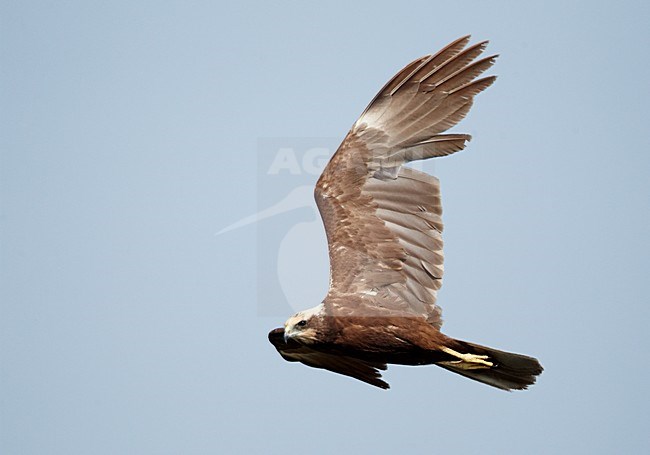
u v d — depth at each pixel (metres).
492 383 15.26
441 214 14.98
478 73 14.72
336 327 15.15
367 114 15.16
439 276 15.03
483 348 14.98
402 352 15.09
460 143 14.87
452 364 15.13
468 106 14.78
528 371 15.01
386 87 15.00
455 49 14.76
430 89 14.88
